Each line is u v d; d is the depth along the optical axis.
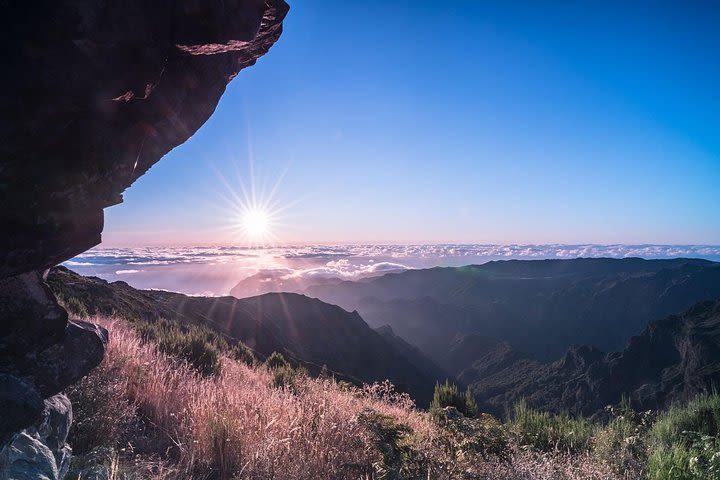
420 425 6.14
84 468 3.18
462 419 5.70
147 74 1.67
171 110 2.14
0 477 2.13
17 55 1.38
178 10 1.68
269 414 4.57
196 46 1.84
